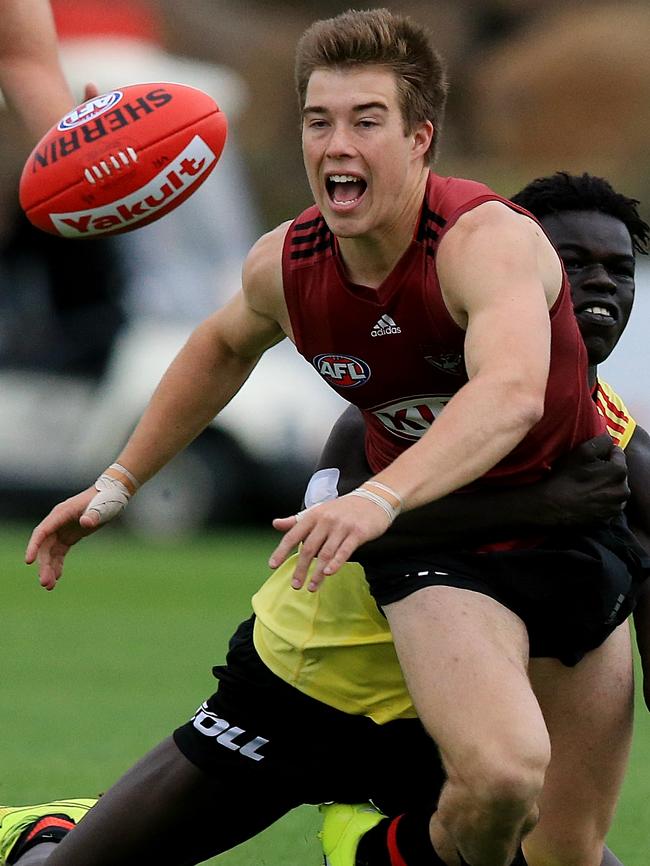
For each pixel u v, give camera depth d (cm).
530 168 10019
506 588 1351
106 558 4631
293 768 1440
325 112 1304
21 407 5453
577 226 1520
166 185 1488
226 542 5153
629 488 1508
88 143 1471
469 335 1268
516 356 1238
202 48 10088
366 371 1366
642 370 5022
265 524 5384
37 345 5431
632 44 10212
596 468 1377
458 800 1262
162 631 3334
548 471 1375
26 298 5453
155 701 2597
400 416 1396
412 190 1313
